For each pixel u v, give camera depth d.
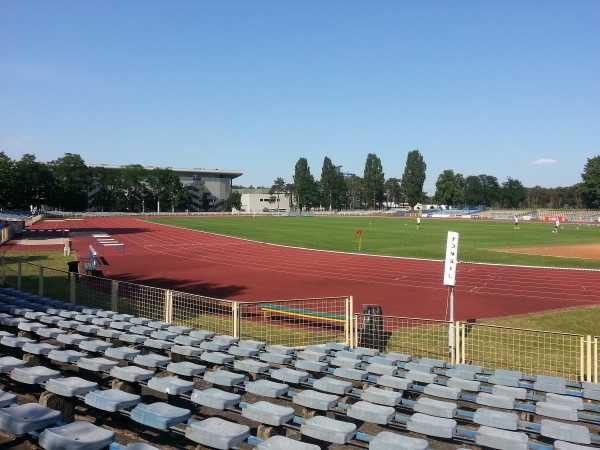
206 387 7.98
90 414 6.62
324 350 10.19
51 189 113.31
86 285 21.02
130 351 8.28
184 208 144.75
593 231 64.62
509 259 33.97
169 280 25.44
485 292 22.31
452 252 12.48
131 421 6.41
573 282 25.02
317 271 28.38
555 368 11.84
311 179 156.12
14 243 42.97
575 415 6.19
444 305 19.66
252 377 8.07
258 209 168.62
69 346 9.89
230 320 16.02
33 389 7.34
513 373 9.09
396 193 187.62
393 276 26.62
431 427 5.49
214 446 4.96
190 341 9.53
